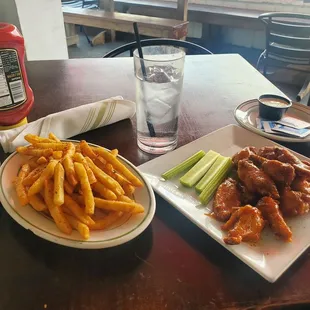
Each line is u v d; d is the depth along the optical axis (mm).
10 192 597
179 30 3029
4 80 789
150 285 512
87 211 538
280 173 658
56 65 1381
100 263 542
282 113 984
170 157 792
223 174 736
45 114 1002
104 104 921
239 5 3738
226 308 484
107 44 4258
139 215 583
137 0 3941
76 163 587
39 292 492
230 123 1021
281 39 2541
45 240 573
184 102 1133
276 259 535
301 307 504
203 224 598
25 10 1960
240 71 1417
